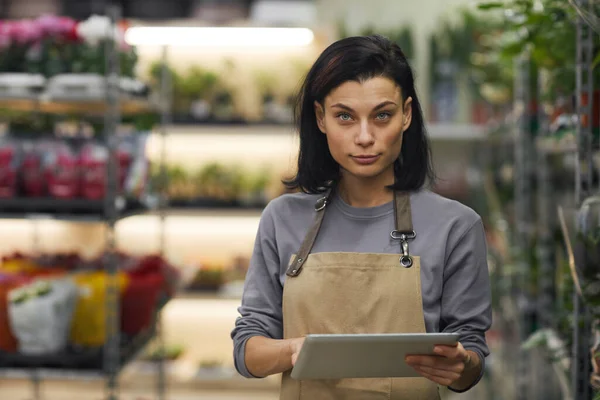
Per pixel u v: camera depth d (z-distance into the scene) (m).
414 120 1.52
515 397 3.17
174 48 5.25
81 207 2.61
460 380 1.44
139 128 3.50
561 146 2.13
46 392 4.91
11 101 2.73
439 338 1.24
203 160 5.32
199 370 4.90
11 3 5.08
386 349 1.26
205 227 5.38
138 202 3.01
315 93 1.45
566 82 2.10
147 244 5.31
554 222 2.77
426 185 1.62
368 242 1.51
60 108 3.02
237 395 4.88
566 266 2.08
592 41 1.76
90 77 2.62
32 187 2.68
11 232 4.93
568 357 2.04
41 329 2.52
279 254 1.55
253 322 1.54
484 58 3.84
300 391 1.50
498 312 3.61
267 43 4.67
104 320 2.62
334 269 1.48
